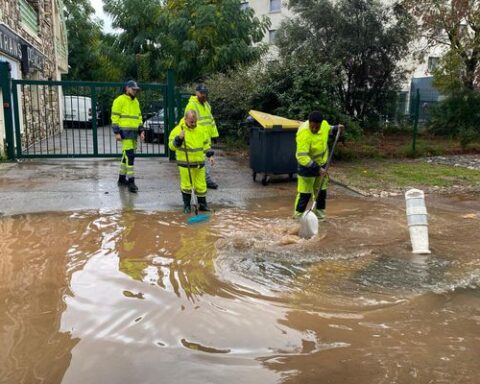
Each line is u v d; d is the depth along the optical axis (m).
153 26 27.50
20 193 8.72
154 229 6.74
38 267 5.21
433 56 24.08
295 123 10.19
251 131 10.71
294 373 3.30
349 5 19.38
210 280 4.91
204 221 7.20
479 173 11.99
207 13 22.48
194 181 7.75
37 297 4.45
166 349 3.57
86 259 5.48
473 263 5.55
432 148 15.99
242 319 4.08
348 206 8.48
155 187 9.59
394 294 4.66
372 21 19.34
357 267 5.38
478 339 3.81
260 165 10.27
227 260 5.50
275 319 4.09
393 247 6.11
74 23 37.59
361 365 3.41
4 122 12.37
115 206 8.03
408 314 4.24
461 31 18.39
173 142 7.48
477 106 18.77
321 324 4.02
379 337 3.82
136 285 4.75
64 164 12.35
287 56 16.12
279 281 4.93
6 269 5.14
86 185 9.60
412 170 12.42
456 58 18.31
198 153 7.63
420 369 3.37
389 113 21.42
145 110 15.29
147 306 4.28
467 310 4.33
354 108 20.95
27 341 3.66
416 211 5.91
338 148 14.18
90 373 3.26
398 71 21.11
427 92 27.19
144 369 3.31
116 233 6.51
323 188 7.32
